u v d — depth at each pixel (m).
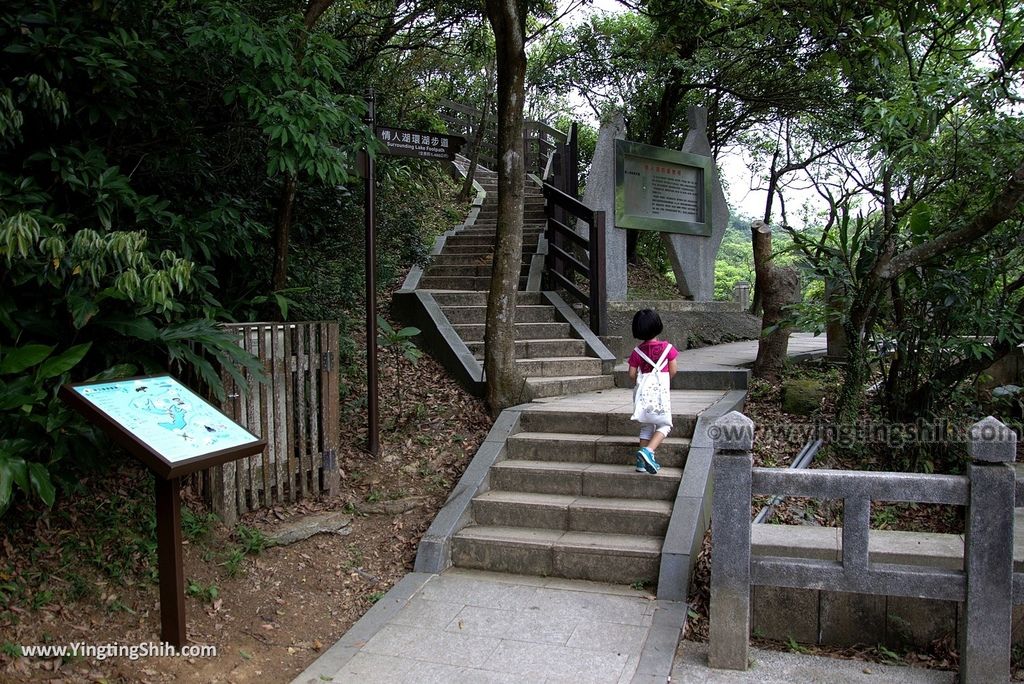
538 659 3.49
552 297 8.52
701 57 10.82
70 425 3.77
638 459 4.88
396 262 9.01
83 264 3.60
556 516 4.75
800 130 14.52
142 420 3.34
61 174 3.97
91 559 3.83
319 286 7.00
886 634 3.72
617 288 9.55
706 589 4.16
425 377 6.81
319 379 5.12
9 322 3.73
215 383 4.09
